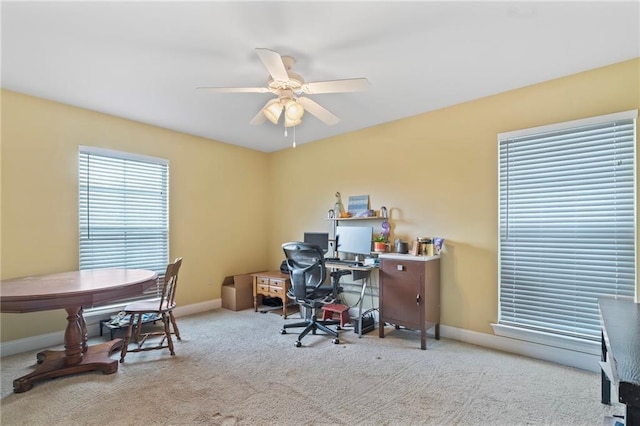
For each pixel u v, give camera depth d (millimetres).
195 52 2229
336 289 3434
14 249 2871
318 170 4535
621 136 2377
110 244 3523
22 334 2883
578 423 1831
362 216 3900
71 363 2439
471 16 1857
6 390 2188
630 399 803
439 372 2471
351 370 2510
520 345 2812
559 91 2652
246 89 2303
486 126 3039
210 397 2107
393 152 3725
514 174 2875
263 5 1743
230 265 4680
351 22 1906
